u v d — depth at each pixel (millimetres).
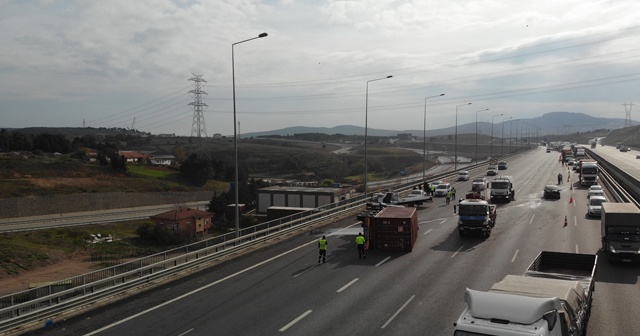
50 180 98250
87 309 21297
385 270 27203
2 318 19891
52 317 20203
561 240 34250
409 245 32219
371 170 177750
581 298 14766
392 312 19797
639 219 26781
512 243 33781
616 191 55344
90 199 93438
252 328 18328
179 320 19500
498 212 48938
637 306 19875
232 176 137375
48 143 131375
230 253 31984
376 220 32875
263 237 36094
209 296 22828
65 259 58375
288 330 18016
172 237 68438
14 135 127125
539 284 14656
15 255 55469
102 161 119375
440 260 29375
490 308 11758
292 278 25797
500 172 99125
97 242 66312
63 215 86188
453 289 22953
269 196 66688
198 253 29328
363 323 18562
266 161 188750
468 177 89312
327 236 38438
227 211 83750
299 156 194250
